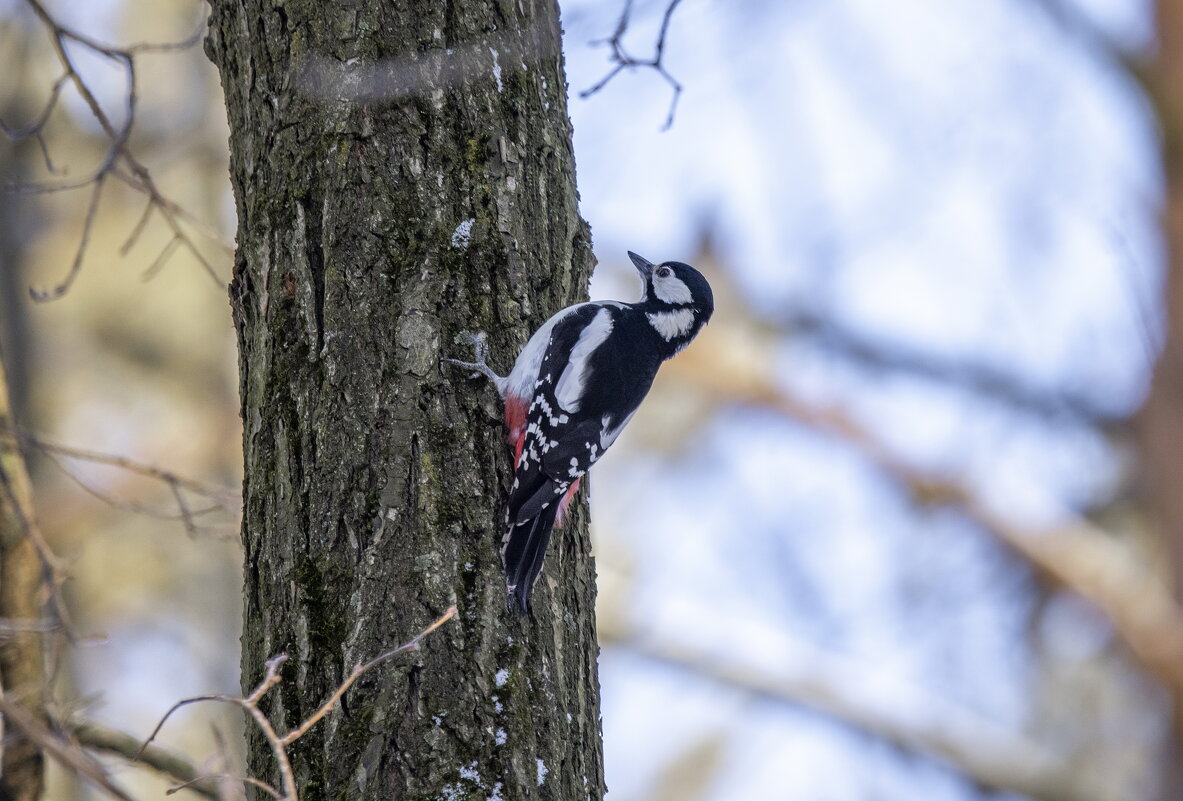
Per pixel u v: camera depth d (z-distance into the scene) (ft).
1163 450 50.06
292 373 28.17
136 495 66.44
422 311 28.50
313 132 29.19
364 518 26.94
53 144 71.72
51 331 71.41
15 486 32.55
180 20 71.92
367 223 28.73
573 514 31.32
